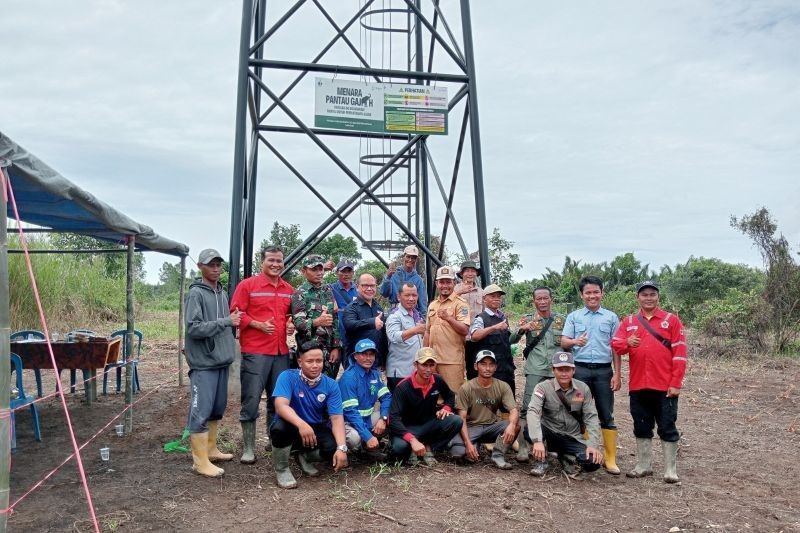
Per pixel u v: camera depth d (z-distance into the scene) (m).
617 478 6.12
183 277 10.78
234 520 4.88
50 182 5.09
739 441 7.60
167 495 5.40
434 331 6.75
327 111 9.16
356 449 6.56
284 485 5.63
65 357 7.85
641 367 6.05
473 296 7.76
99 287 18.42
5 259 4.09
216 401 6.20
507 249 28.64
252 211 10.16
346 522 4.86
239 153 8.55
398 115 9.40
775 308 14.88
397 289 8.43
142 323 19.33
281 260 6.43
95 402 9.29
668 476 6.00
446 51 9.53
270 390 6.48
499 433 6.52
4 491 4.05
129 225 7.41
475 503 5.30
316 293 6.50
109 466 6.21
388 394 6.47
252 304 6.33
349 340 6.94
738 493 5.73
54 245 18.56
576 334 6.39
